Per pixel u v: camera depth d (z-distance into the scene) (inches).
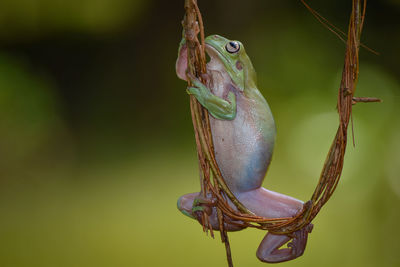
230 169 148.0
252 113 148.5
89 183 544.1
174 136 657.6
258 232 395.2
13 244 397.7
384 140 444.8
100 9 797.9
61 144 642.8
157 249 378.9
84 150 639.8
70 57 805.9
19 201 502.3
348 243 364.8
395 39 593.0
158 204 474.0
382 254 350.0
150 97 746.8
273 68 616.1
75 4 783.1
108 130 691.4
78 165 600.1
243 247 372.8
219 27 709.3
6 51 745.6
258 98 151.6
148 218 441.7
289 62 608.7
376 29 604.1
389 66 577.9
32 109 620.4
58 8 781.3
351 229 381.1
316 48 612.1
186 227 417.1
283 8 663.8
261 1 682.8
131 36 810.8
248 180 147.8
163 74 765.3
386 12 606.9
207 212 139.2
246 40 670.5
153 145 639.1
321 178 125.9
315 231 387.2
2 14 766.5
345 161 438.9
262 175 148.8
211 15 724.0
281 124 555.8
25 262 366.6
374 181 419.2
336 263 341.4
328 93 568.4
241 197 148.6
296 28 636.1
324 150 502.6
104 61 804.6
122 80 782.5
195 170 557.9
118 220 441.4
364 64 580.7
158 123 696.4
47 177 568.4
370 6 612.1
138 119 714.2
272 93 589.9
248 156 146.9
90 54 810.8
